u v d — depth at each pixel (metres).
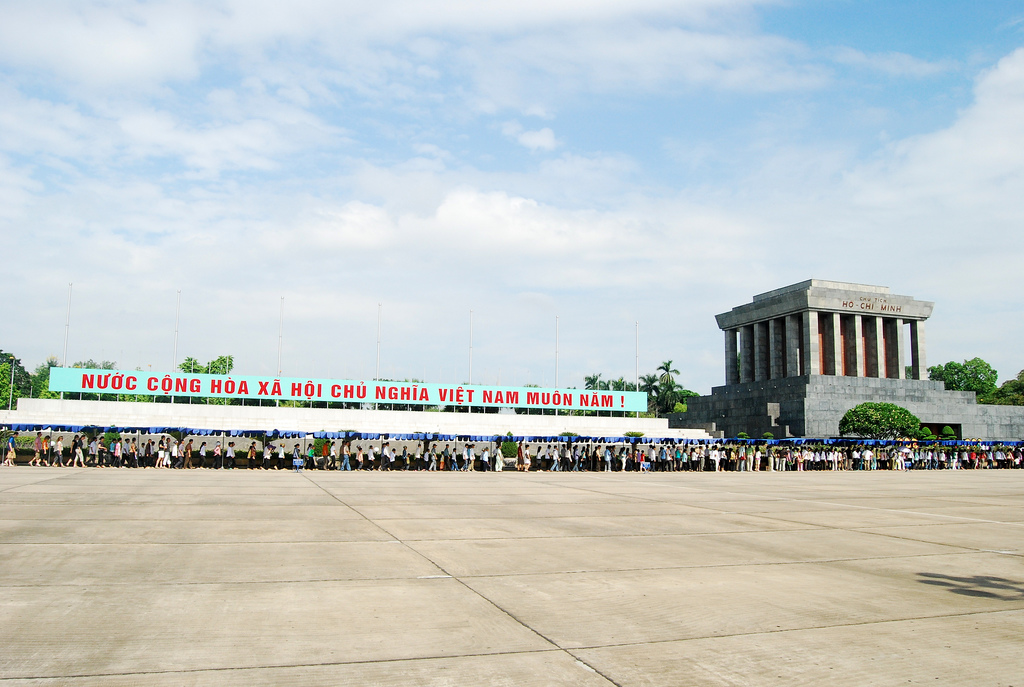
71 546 13.84
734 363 102.50
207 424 62.53
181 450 47.53
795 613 9.66
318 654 7.57
